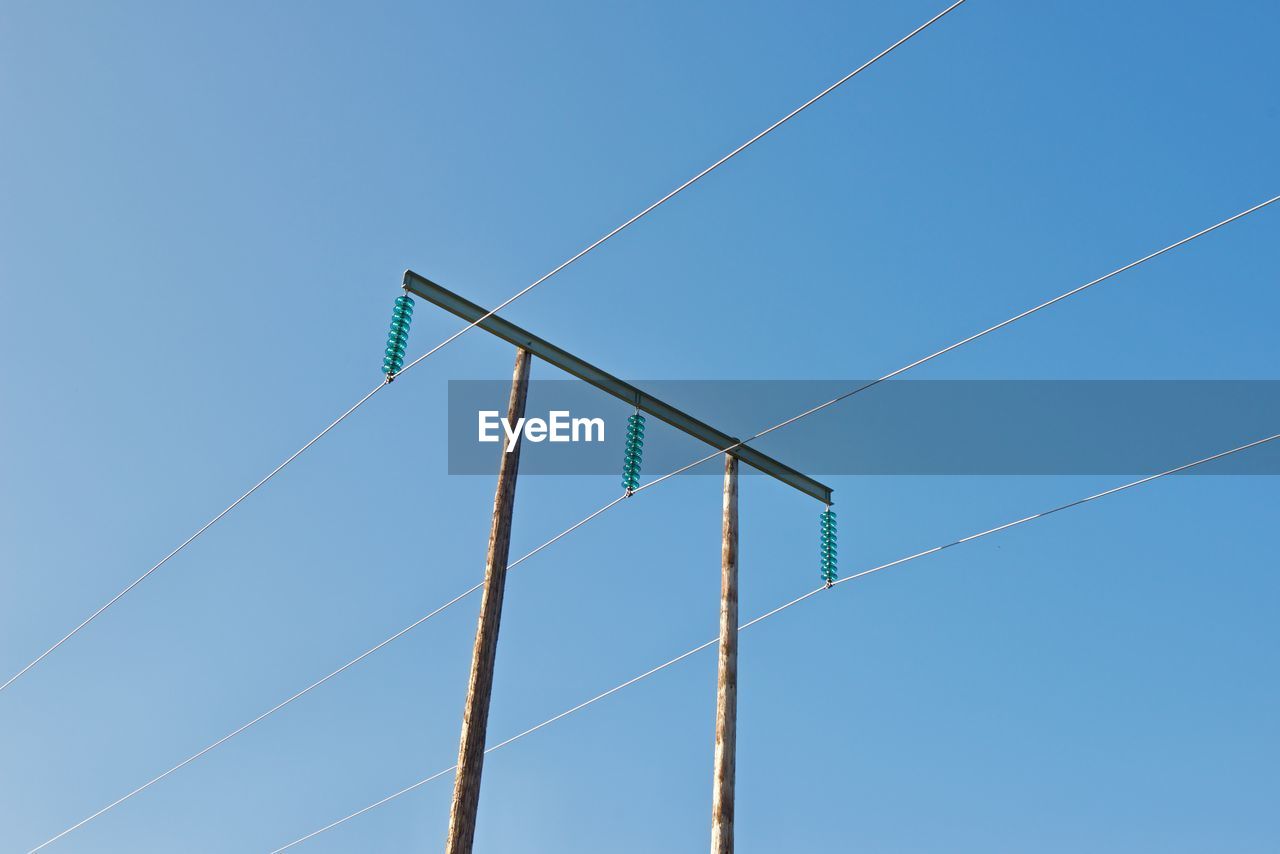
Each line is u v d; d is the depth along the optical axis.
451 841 13.77
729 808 15.93
